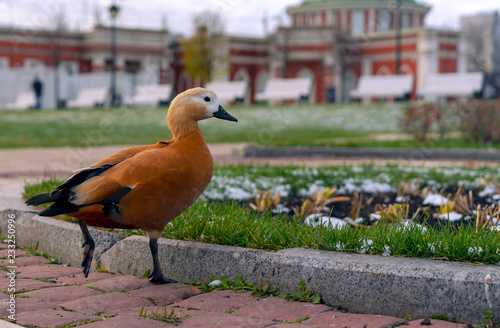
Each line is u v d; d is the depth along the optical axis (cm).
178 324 285
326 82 5494
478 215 440
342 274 310
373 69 5694
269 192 577
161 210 329
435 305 288
